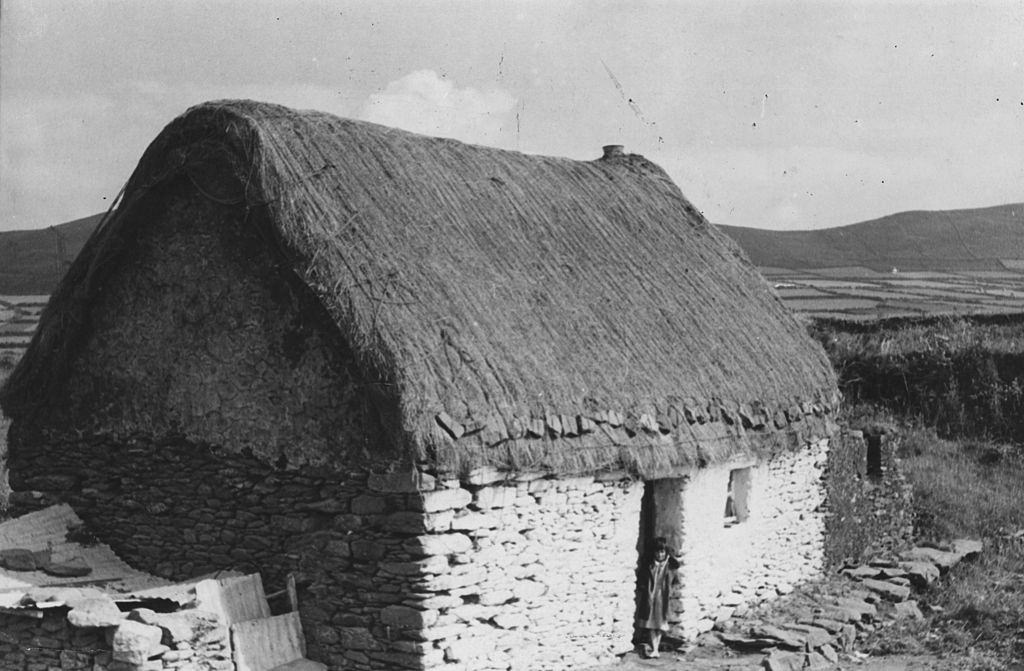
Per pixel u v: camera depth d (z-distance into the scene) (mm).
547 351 13250
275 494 12516
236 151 12562
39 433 14625
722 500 15375
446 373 11758
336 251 12047
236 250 12852
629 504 13867
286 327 12406
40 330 14125
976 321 33594
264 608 12172
